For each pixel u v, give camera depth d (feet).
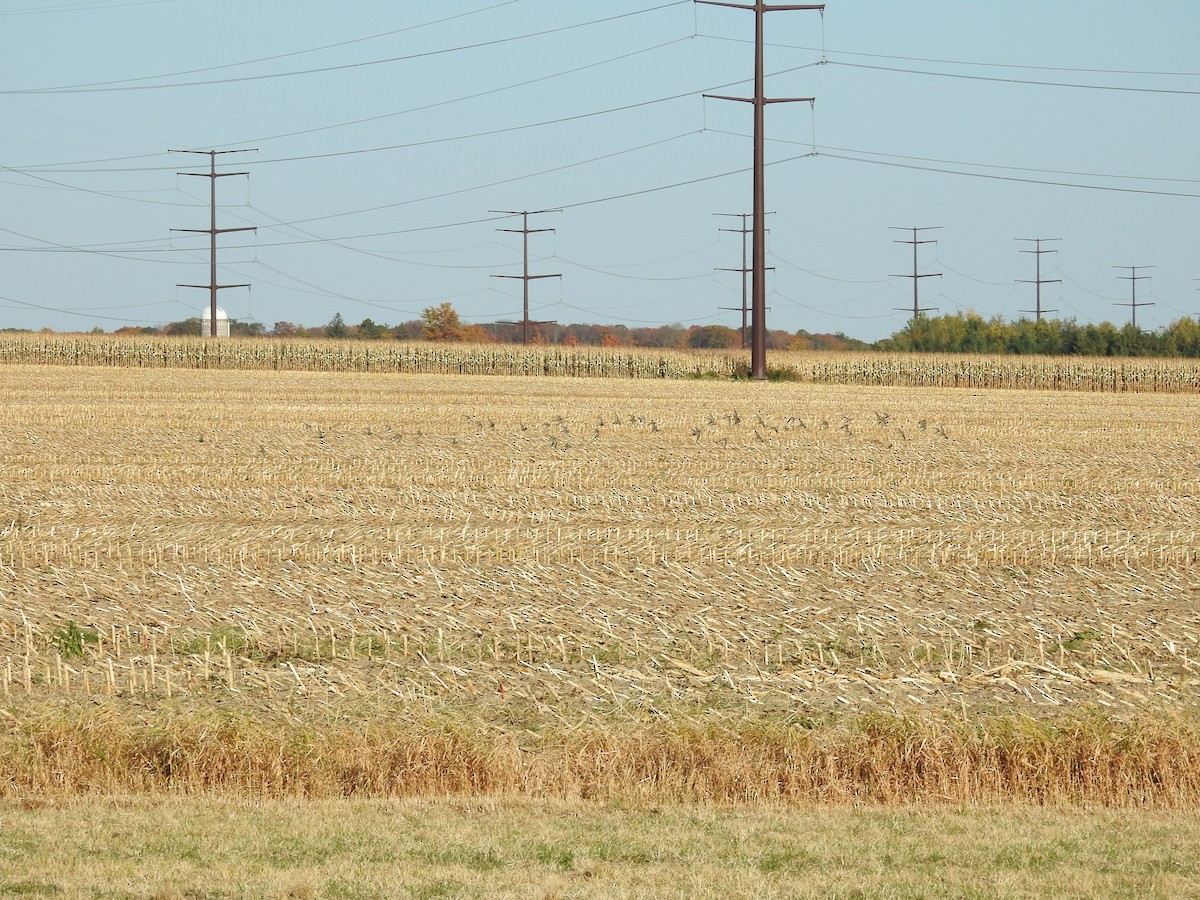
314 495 255.70
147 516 228.22
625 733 104.68
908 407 481.46
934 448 351.05
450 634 145.07
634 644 140.26
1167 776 97.76
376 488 266.57
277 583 172.76
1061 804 95.91
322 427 379.14
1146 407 503.20
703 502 252.62
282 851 81.66
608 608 159.02
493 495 258.57
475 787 98.58
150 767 100.73
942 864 80.94
